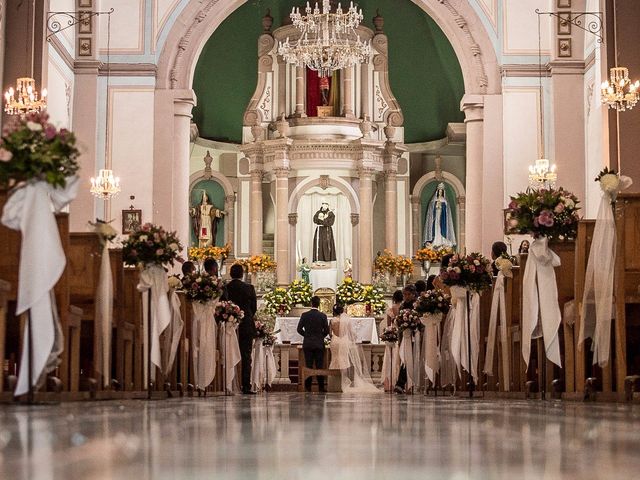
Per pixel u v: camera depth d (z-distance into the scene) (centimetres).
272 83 2602
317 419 445
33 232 559
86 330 932
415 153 2691
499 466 214
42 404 579
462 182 2673
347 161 2538
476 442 286
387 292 2475
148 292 935
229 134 2666
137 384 1006
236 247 2617
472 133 1983
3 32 1561
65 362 723
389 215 2575
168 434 323
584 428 356
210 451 257
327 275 2544
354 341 1927
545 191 895
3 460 224
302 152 2523
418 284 1559
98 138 1925
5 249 684
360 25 2588
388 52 2673
